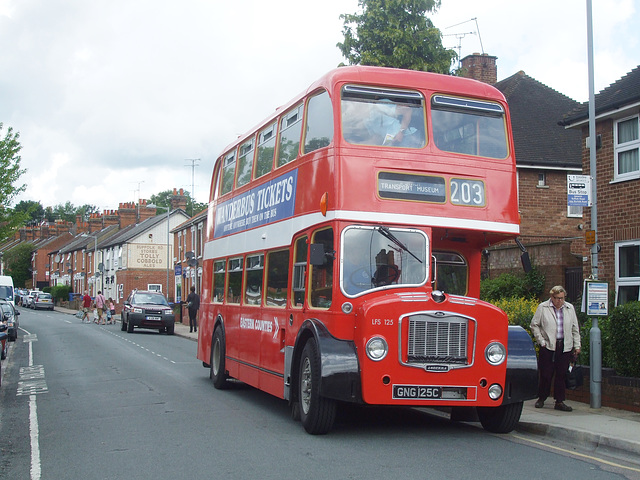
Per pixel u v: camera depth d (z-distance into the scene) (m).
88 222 85.94
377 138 9.13
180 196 62.84
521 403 9.11
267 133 12.32
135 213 74.62
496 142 9.72
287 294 10.33
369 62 22.38
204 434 9.23
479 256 10.09
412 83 9.43
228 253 14.16
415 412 11.39
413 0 22.66
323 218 9.05
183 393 13.44
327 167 9.09
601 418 9.62
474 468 7.22
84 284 79.25
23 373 17.14
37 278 102.62
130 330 34.91
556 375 10.48
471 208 9.28
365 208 8.84
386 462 7.52
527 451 8.15
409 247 8.95
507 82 29.34
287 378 9.95
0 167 28.12
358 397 8.32
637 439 8.01
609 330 10.75
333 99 9.13
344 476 6.89
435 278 9.32
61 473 7.24
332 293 8.71
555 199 24.36
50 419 10.59
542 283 18.97
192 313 34.88
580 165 24.20
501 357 8.68
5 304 27.95
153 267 61.16
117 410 11.31
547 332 10.52
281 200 10.95
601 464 7.48
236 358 13.05
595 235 11.03
